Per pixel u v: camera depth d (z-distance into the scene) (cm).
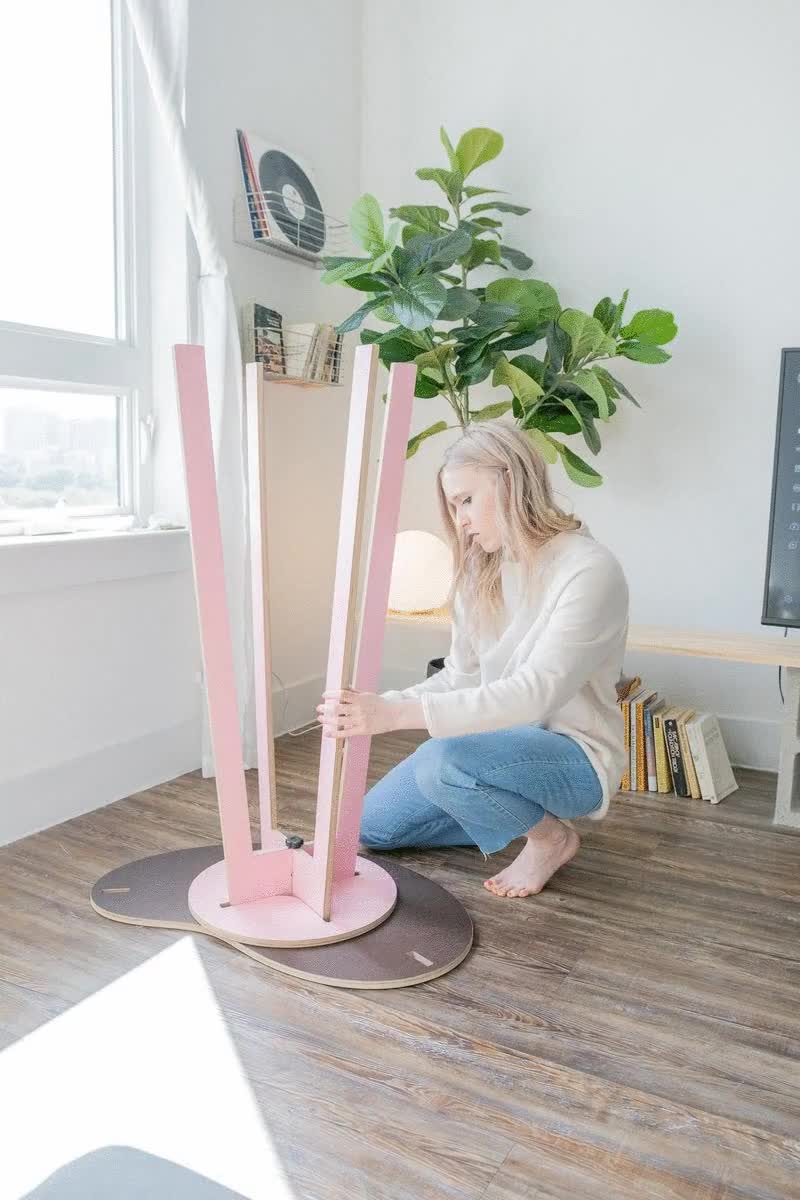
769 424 286
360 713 168
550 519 182
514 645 191
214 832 230
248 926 177
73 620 236
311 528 323
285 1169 121
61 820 235
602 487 309
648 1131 130
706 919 193
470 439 182
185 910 186
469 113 318
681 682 305
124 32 249
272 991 162
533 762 188
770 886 210
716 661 300
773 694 294
